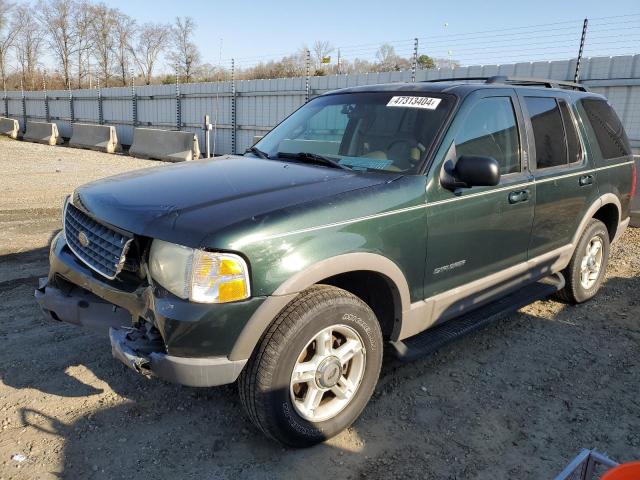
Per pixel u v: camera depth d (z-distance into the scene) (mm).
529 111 4180
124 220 2773
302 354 2799
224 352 2576
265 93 19531
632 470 1692
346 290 3270
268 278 2598
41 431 3012
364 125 3766
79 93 30547
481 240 3664
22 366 3695
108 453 2859
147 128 23516
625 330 4645
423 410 3373
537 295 4488
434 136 3428
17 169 15297
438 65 16812
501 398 3541
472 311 4062
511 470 2857
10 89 65312
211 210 2711
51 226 7918
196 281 2502
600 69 11727
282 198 2855
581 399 3559
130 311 2793
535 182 4059
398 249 3105
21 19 62938
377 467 2840
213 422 3166
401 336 3309
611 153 5094
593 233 4965
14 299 4887
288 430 2789
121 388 3473
